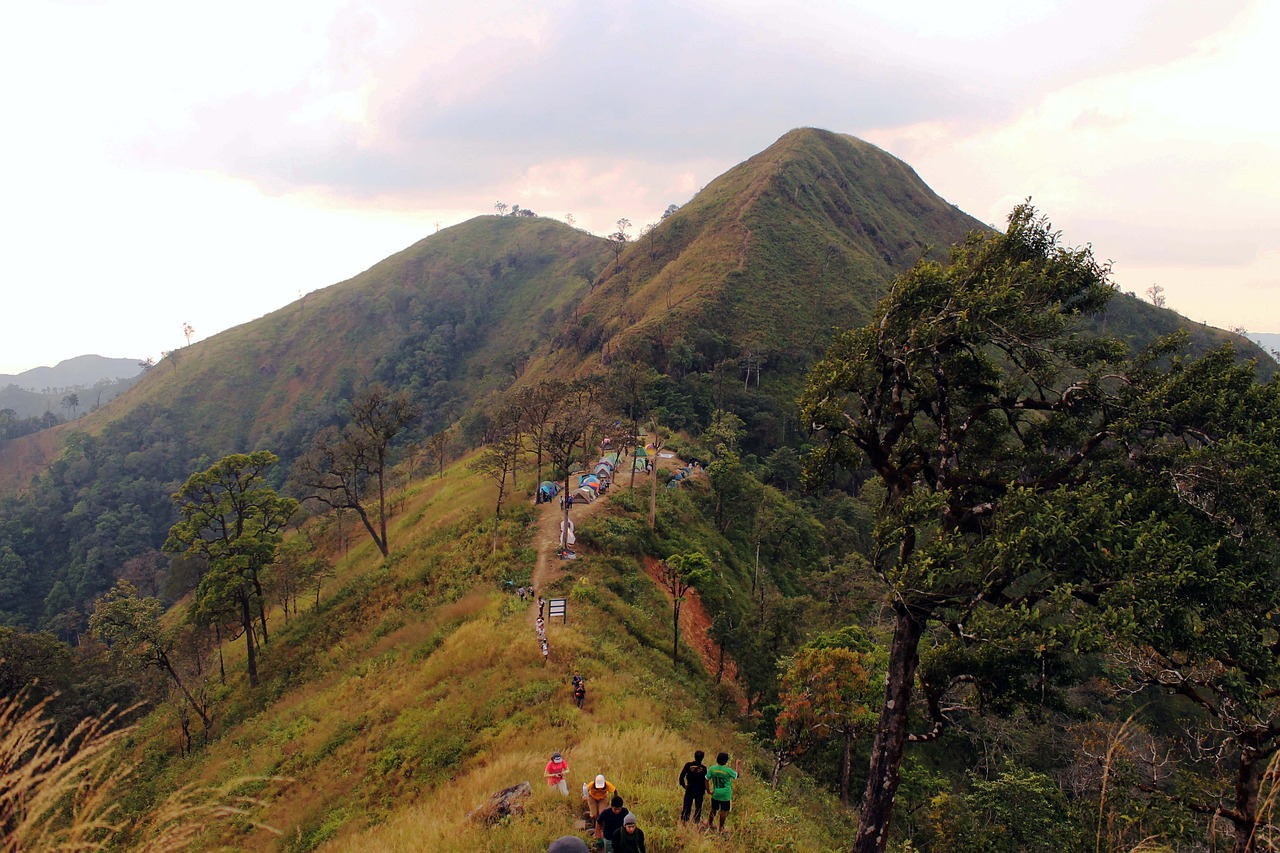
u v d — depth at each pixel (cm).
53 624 9181
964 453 1545
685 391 7969
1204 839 1310
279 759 2536
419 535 4869
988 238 1502
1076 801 1759
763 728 2834
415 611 3591
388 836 1523
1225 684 1087
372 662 3155
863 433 1571
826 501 6806
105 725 581
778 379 8975
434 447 7388
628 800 1385
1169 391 1201
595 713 2125
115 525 11644
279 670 3691
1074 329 1545
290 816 2106
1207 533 1097
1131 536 1112
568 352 12544
